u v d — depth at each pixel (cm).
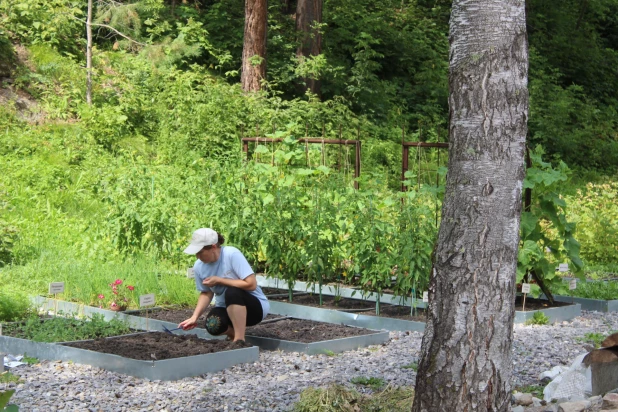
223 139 1647
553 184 934
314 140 1180
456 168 429
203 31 1953
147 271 920
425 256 859
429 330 435
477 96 422
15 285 893
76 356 653
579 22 3177
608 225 1360
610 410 477
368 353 721
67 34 1848
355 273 971
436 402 427
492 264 421
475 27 423
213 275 708
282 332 773
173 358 626
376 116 2192
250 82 1938
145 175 1114
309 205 1004
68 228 1177
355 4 2517
